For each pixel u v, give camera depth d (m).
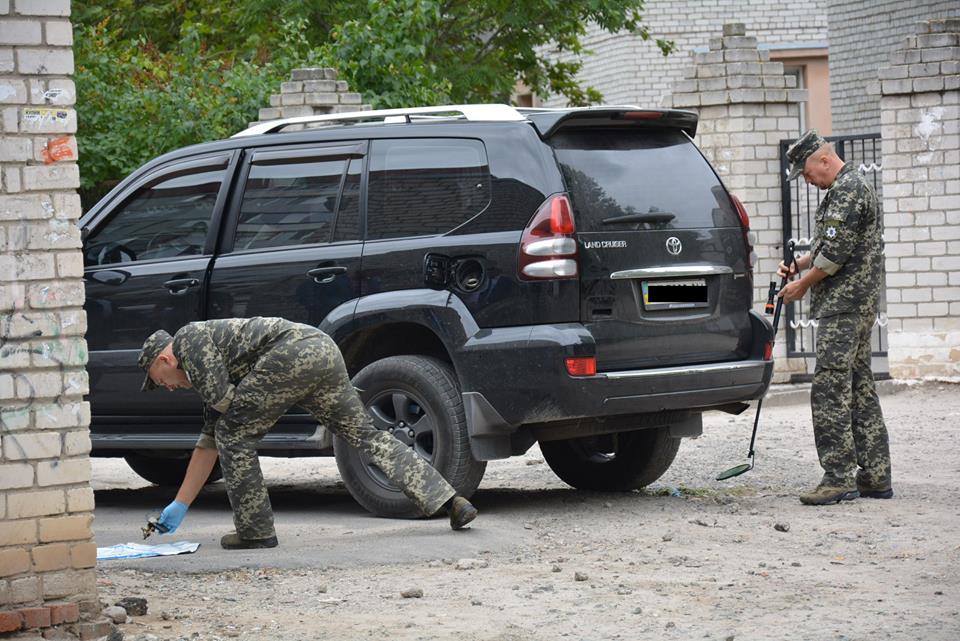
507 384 12.55
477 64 40.44
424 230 13.24
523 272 12.59
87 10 40.28
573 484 15.23
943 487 14.47
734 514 13.23
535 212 12.66
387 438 12.19
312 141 14.09
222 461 11.76
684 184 13.59
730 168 25.08
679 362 13.22
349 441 12.16
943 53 23.69
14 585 8.67
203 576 10.88
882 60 38.41
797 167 13.94
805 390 23.33
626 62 44.28
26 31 8.68
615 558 11.27
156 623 9.29
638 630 8.95
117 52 31.12
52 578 8.78
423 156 13.43
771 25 43.69
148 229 14.71
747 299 13.88
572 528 12.60
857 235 13.59
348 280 13.42
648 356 13.00
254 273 13.88
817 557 11.17
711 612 9.39
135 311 14.41
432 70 33.25
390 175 13.55
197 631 9.07
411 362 13.12
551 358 12.38
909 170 24.02
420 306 12.97
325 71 26.27
